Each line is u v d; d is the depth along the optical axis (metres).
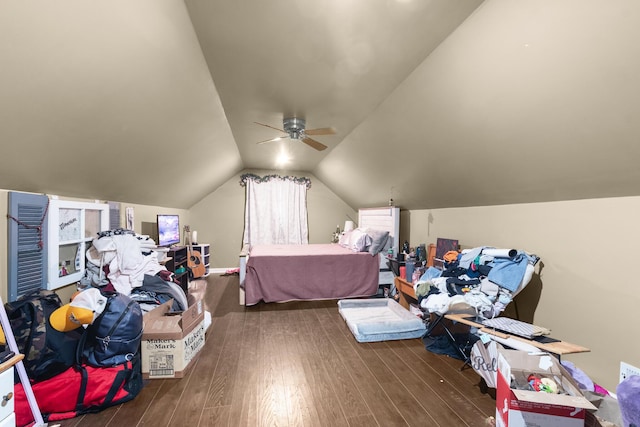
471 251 2.61
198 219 5.59
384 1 1.37
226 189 5.72
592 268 1.89
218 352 2.36
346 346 2.49
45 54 1.10
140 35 1.36
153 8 1.28
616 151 1.49
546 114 1.59
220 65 1.97
